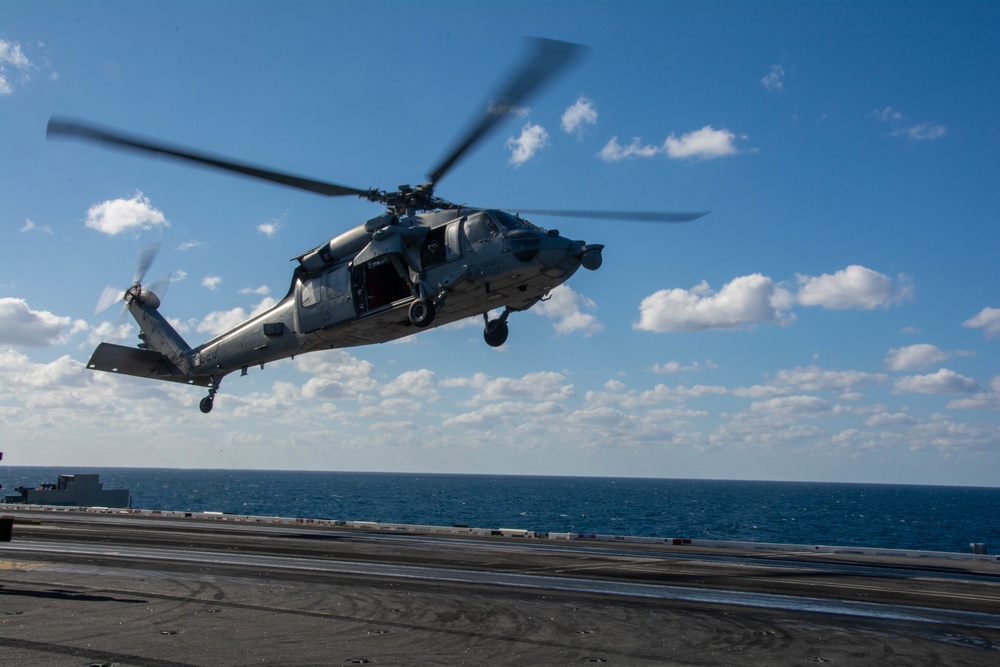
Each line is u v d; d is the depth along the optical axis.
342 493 194.00
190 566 17.16
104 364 30.06
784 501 186.50
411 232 21.62
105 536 24.44
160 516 38.03
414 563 18.47
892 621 11.76
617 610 12.31
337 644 9.70
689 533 74.12
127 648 9.32
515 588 14.50
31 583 14.37
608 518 100.19
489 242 20.62
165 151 17.33
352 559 19.08
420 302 21.22
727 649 9.76
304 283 24.81
